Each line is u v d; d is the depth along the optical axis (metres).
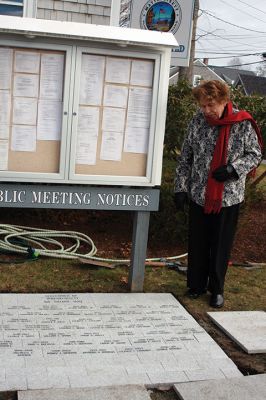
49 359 3.34
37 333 3.67
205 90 4.06
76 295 4.38
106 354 3.47
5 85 4.05
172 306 4.32
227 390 3.11
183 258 5.65
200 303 4.45
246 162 4.14
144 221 4.50
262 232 6.85
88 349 3.51
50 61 4.09
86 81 4.17
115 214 6.83
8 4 6.39
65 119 4.15
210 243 4.43
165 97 4.31
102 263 5.15
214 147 4.19
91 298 4.34
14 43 3.97
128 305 4.27
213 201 4.17
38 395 2.93
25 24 3.92
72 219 6.73
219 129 4.18
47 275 4.80
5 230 5.63
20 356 3.35
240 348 3.71
